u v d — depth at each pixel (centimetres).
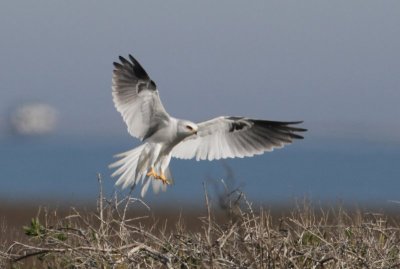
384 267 1181
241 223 1209
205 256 1174
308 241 1273
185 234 1318
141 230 1226
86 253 1214
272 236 1213
